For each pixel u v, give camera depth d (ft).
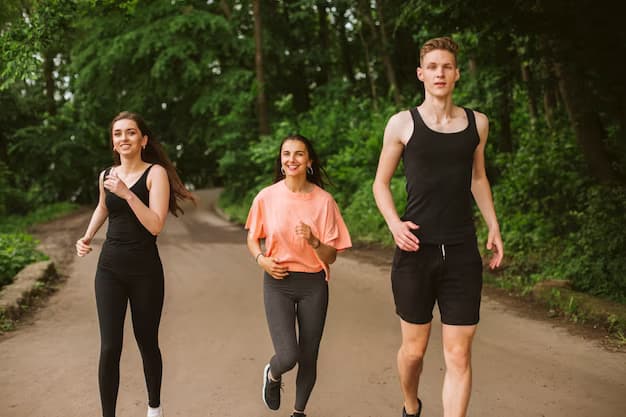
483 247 30.86
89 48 72.33
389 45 61.41
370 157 48.52
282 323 10.91
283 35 77.82
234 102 68.54
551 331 17.26
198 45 72.13
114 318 10.48
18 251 31.73
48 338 17.67
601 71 25.34
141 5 70.49
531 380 13.28
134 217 10.62
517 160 34.40
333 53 82.64
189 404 12.44
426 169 9.27
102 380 10.45
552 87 30.91
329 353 15.61
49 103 93.20
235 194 70.38
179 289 24.75
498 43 32.04
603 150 28.50
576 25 24.20
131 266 10.55
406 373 10.27
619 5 22.84
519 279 24.09
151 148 11.41
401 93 66.64
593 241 22.97
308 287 11.18
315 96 71.41
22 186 91.61
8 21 23.11
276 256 11.19
